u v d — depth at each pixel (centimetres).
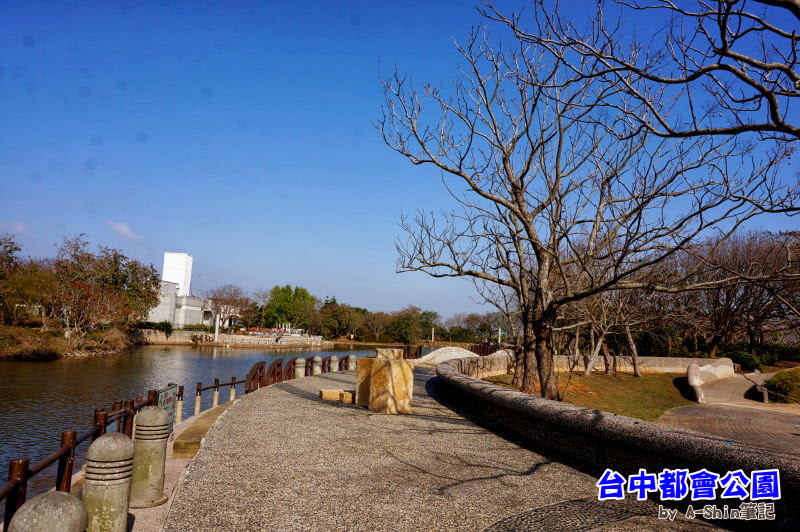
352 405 1100
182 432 767
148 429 500
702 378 2797
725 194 711
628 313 2225
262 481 533
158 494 500
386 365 1018
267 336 7412
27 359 3775
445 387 1324
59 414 1892
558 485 544
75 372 3216
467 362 1744
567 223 1116
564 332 2814
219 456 628
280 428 814
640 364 2981
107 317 4934
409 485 534
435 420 941
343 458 639
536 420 763
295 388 1361
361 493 503
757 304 2009
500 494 510
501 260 1341
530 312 1316
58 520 287
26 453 1344
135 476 493
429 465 617
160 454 504
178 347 6269
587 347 3262
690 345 3741
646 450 521
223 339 7119
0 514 748
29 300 4334
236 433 762
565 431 684
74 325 4884
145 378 3103
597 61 766
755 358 3312
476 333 7856
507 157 1141
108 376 3109
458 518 442
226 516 432
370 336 8962
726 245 2544
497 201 1105
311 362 1822
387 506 467
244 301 8819
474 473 586
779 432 1631
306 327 9081
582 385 2206
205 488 504
